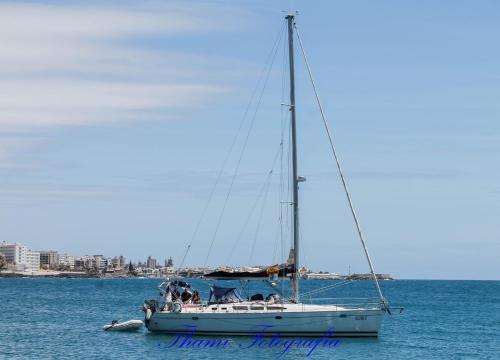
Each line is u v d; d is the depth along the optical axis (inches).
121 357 2322.8
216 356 2321.6
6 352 2436.0
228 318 2512.3
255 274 2544.3
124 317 3951.8
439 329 3420.3
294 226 2615.7
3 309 4682.6
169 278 2706.7
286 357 2308.1
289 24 2699.3
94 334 2910.9
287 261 2598.4
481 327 3550.7
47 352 2433.6
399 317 4183.1
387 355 2379.4
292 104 2667.3
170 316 2576.3
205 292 7219.5
